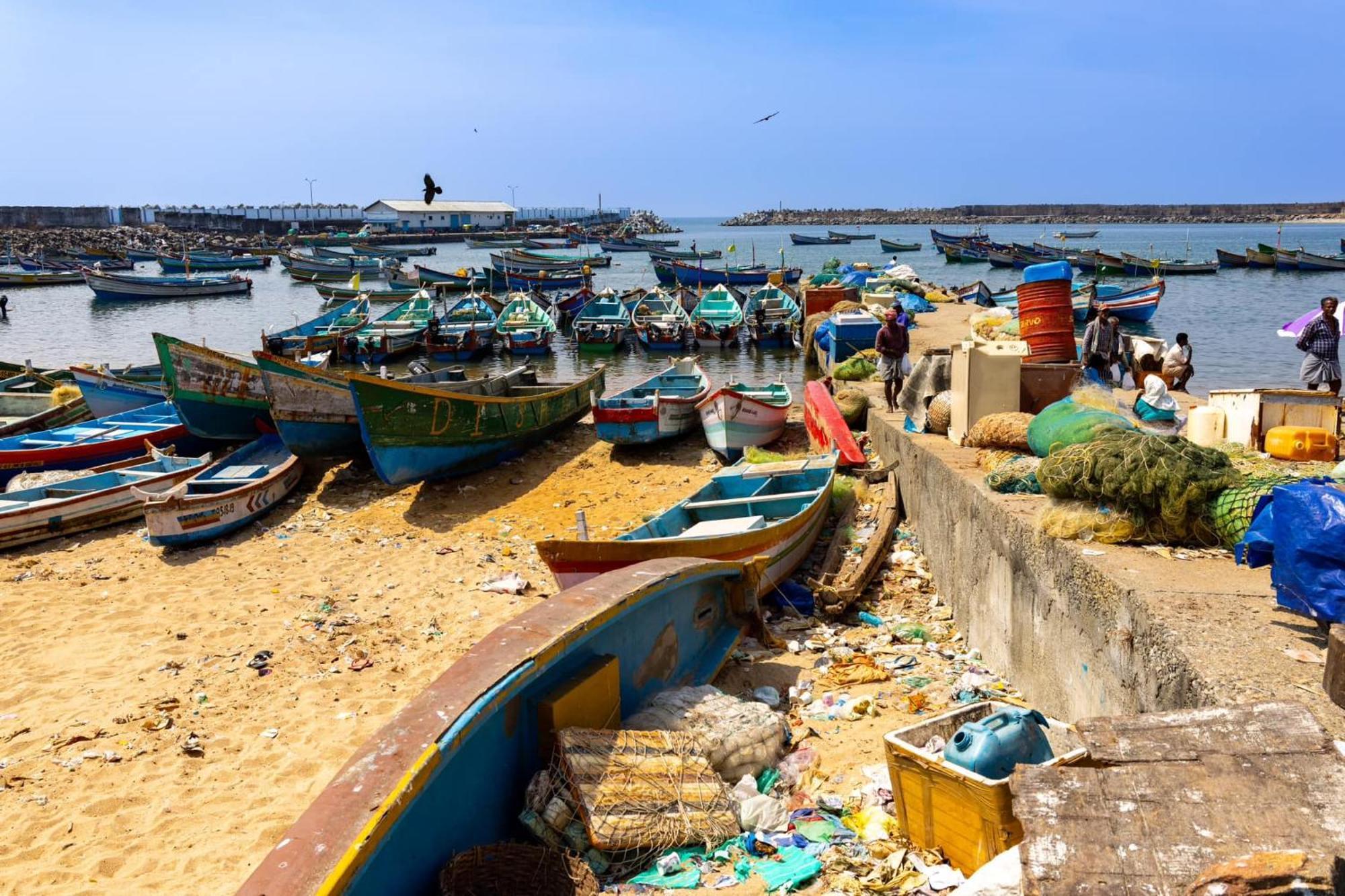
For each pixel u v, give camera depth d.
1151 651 5.46
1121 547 6.76
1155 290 33.41
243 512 13.62
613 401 17.56
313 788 7.15
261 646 9.59
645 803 5.40
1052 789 3.92
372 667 9.08
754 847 5.38
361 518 14.21
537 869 4.88
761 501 11.50
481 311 37.66
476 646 5.69
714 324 36.09
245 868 6.27
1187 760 3.89
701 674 7.94
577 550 8.38
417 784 4.46
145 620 10.34
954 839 4.93
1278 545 5.23
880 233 175.25
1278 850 3.38
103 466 15.27
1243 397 9.60
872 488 13.20
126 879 6.17
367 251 91.44
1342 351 27.62
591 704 5.97
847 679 8.16
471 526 13.61
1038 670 7.27
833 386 20.23
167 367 16.20
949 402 12.00
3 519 12.56
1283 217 173.75
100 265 73.19
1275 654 5.00
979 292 38.62
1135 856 3.51
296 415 15.41
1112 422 8.05
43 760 7.52
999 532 8.06
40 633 10.00
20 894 6.04
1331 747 3.78
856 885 4.93
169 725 8.02
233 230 142.38
